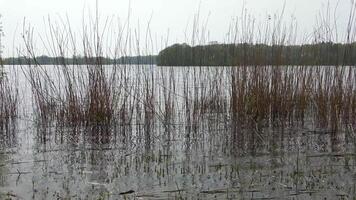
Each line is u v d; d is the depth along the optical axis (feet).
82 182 18.29
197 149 24.35
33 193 16.84
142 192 16.99
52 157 22.59
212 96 31.60
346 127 26.94
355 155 22.43
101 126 28.94
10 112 32.42
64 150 24.17
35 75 30.66
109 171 19.94
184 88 31.40
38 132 28.96
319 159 21.76
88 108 29.12
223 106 31.42
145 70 30.55
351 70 27.61
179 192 16.61
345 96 27.78
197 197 16.43
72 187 17.61
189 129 28.96
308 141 25.77
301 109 30.96
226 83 31.42
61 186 17.74
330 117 28.50
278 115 30.25
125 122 30.22
